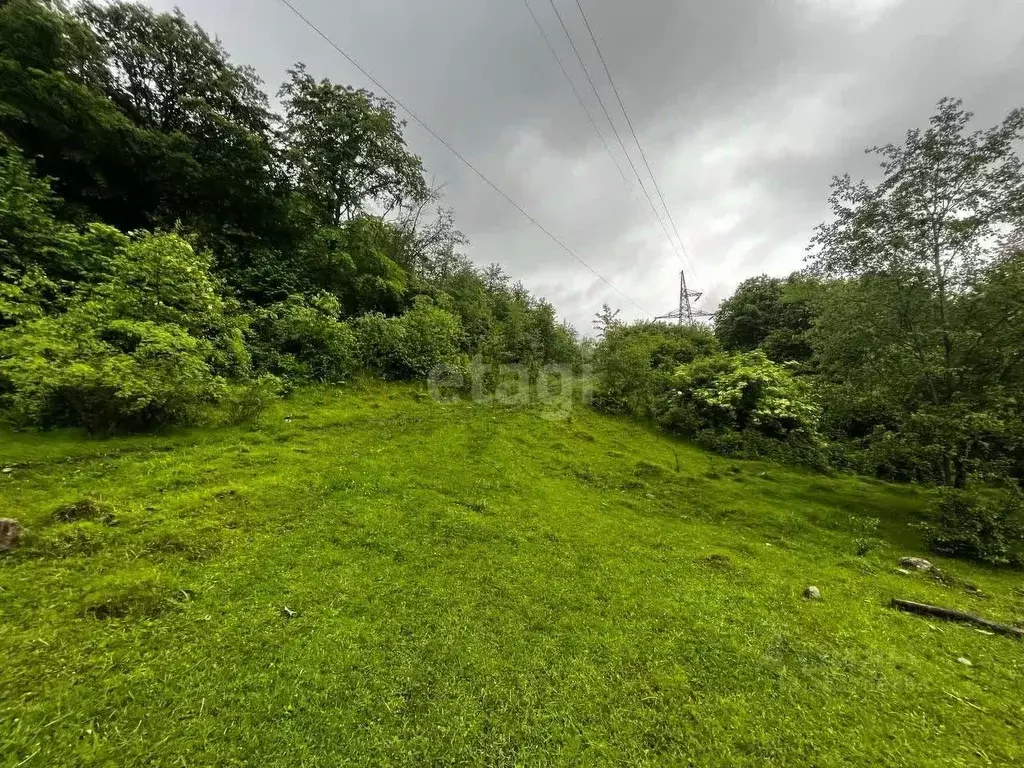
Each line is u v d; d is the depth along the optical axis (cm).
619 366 1227
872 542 548
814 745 223
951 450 571
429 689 239
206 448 572
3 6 845
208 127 1203
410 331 1168
